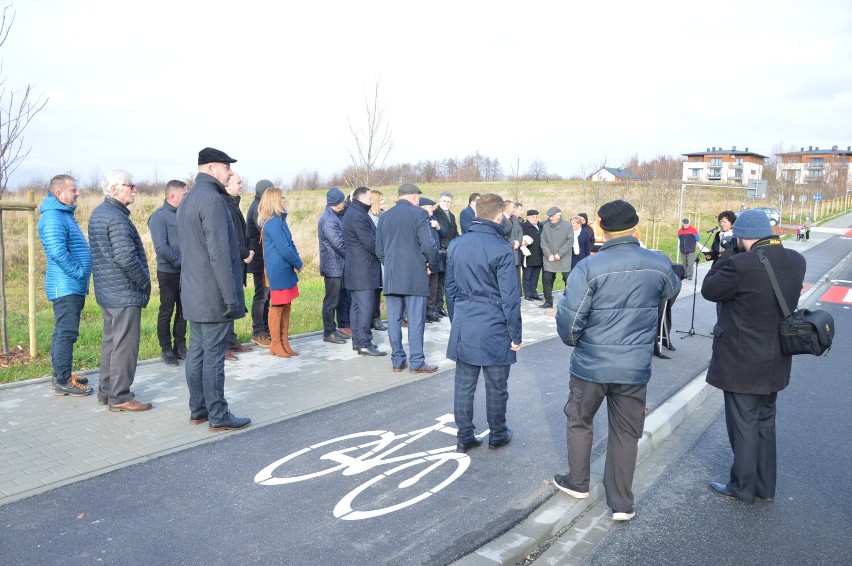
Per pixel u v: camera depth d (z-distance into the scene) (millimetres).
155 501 3963
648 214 33344
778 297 3973
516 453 4934
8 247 14688
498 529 3740
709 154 104188
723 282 4102
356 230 7539
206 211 4789
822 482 4625
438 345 8672
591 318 3857
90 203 21312
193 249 4879
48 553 3346
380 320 9727
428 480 4402
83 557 3320
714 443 5477
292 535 3609
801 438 5523
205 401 5121
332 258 8344
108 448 4742
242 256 7207
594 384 3908
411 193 6855
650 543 3754
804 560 3549
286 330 7777
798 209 61656
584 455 4145
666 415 5820
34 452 4637
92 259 5367
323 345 8430
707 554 3615
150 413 5520
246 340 8562
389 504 4031
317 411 5754
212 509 3887
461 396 4844
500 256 4586
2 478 4199
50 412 5492
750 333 4059
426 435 5258
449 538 3627
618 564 3520
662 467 4945
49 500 3922
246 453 4758
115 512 3807
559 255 12180
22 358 7082
